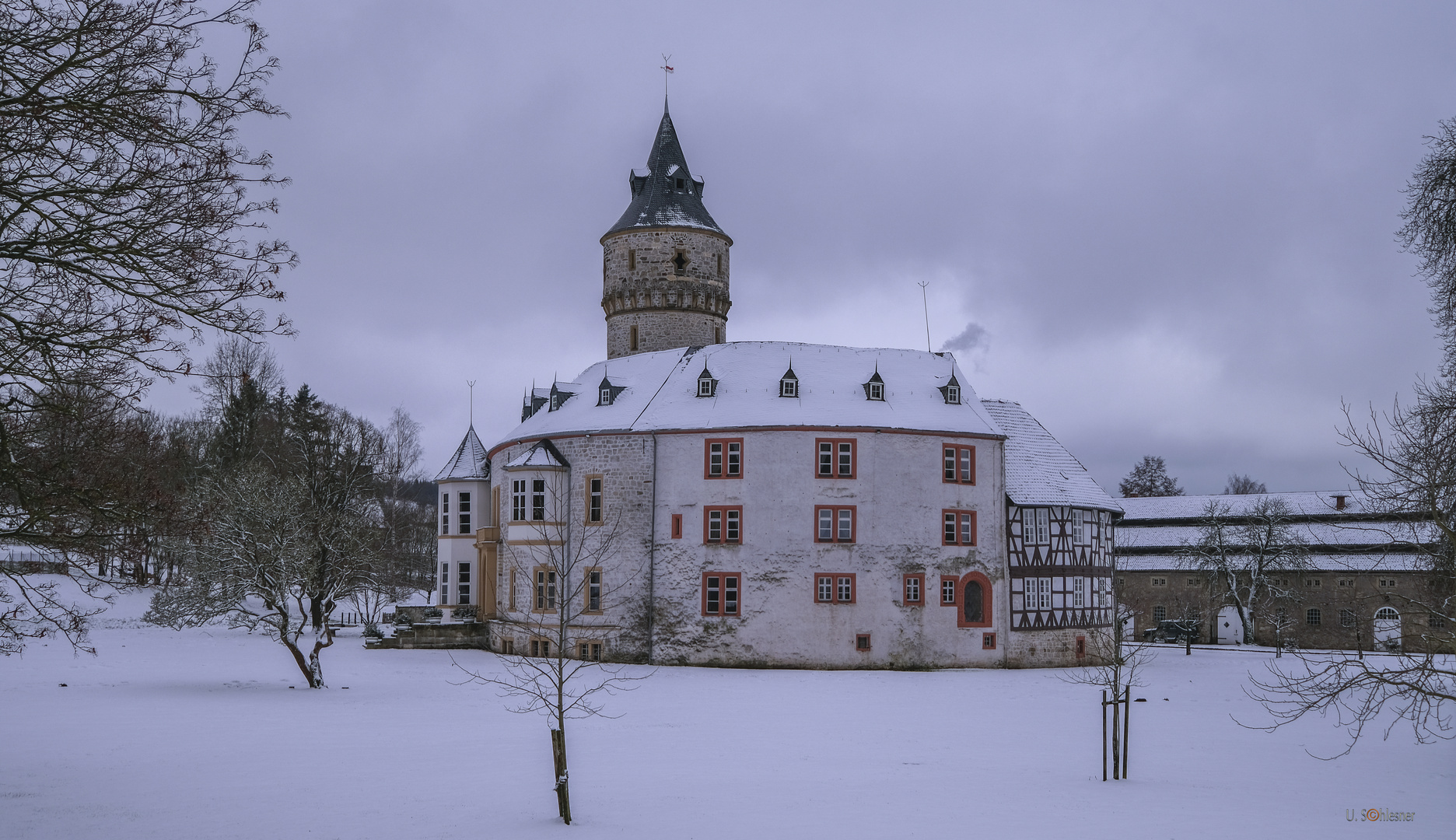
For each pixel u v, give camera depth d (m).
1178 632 78.38
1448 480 19.33
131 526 14.89
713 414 51.50
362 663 48.66
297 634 38.94
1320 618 75.81
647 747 26.67
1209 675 49.84
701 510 50.47
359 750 25.52
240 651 53.19
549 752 25.55
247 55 13.07
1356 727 33.25
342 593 40.47
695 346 56.94
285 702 34.47
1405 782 23.42
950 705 37.00
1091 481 57.50
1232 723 33.75
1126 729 23.03
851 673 47.94
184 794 20.03
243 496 42.47
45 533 14.45
